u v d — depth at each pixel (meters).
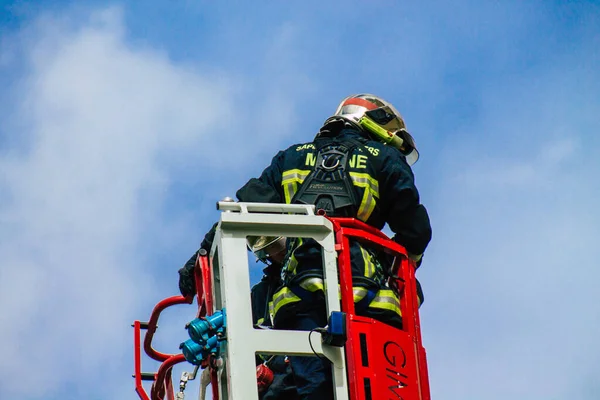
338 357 13.97
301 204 14.94
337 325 13.84
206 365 14.38
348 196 15.20
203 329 13.81
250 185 15.41
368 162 15.47
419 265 16.05
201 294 15.42
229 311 13.83
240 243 14.16
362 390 13.73
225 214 14.15
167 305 15.82
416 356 14.56
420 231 15.53
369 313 14.56
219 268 14.34
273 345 13.82
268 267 15.81
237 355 13.66
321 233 14.41
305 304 14.57
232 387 13.52
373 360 13.94
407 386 14.16
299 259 14.71
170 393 15.83
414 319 14.80
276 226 14.30
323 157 15.56
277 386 14.69
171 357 15.46
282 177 15.60
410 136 16.95
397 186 15.44
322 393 14.25
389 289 14.77
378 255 15.09
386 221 15.75
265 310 15.87
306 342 13.91
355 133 16.39
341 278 14.24
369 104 16.80
